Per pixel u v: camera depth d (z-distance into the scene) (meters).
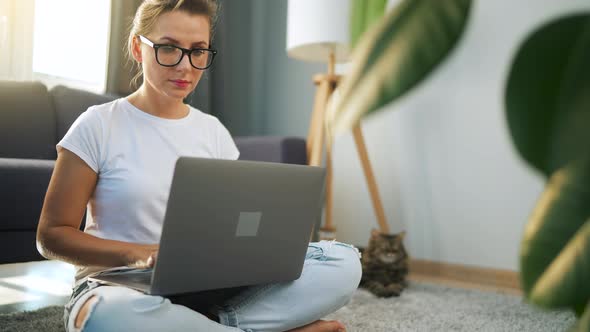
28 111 2.42
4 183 1.60
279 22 3.36
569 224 0.30
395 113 2.80
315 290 1.24
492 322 1.70
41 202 1.68
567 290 0.29
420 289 2.26
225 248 0.98
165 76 1.19
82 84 2.93
